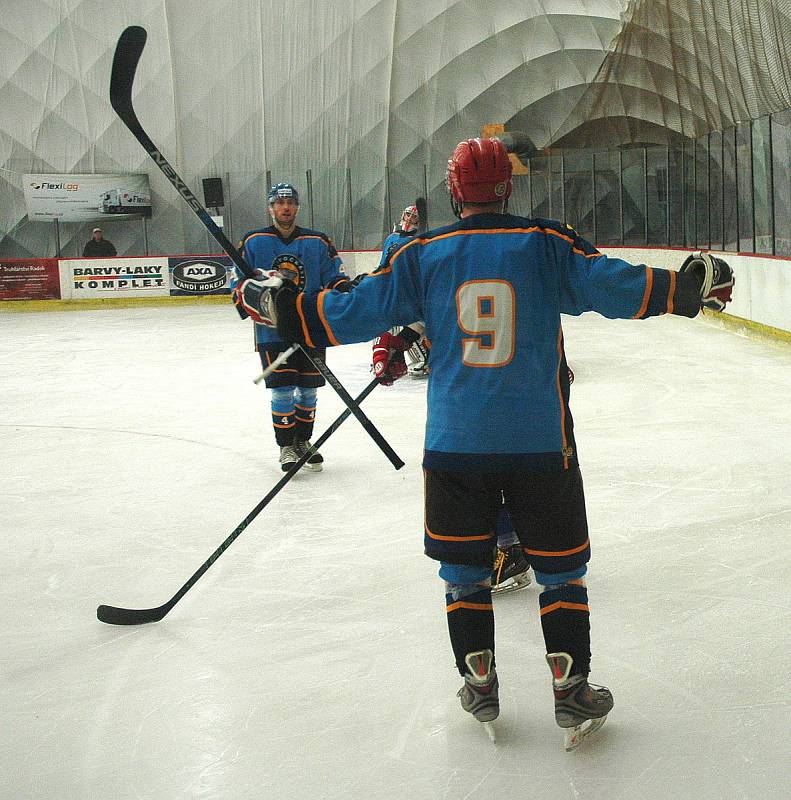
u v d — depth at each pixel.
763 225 10.98
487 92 24.53
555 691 2.27
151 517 4.51
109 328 14.56
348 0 23.02
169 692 2.69
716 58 13.68
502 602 3.29
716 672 2.67
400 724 2.45
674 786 2.11
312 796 2.13
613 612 3.13
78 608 3.40
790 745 2.26
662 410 6.60
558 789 2.12
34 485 5.19
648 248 16.52
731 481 4.68
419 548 3.89
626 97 18.22
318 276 5.41
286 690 2.67
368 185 24.59
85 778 2.25
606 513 4.24
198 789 2.18
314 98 23.67
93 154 23.17
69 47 22.52
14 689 2.75
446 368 2.28
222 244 2.55
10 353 11.58
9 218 23.12
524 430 2.22
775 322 10.29
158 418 7.09
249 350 11.31
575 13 23.95
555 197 19.45
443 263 2.26
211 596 3.45
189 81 23.09
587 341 11.05
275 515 4.45
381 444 2.80
